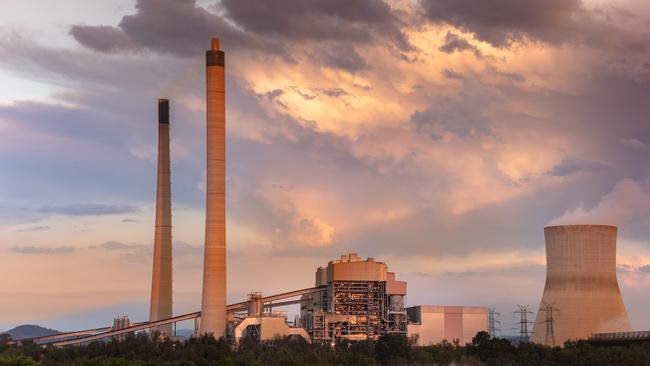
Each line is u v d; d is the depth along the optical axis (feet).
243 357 634.84
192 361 615.16
